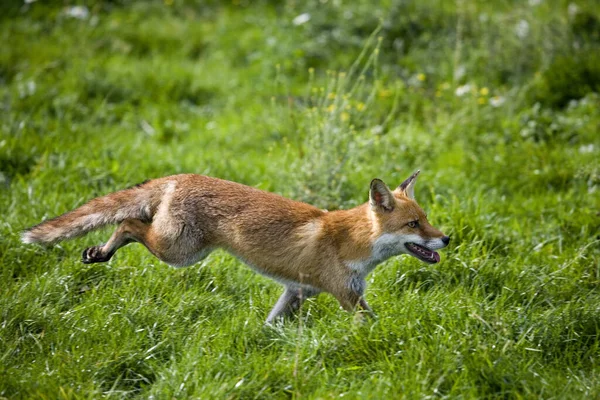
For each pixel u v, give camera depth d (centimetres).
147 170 3102
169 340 1931
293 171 2952
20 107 3666
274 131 3628
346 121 3098
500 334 1898
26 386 1700
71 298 2156
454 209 2647
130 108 3881
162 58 4503
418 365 1755
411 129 3584
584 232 2647
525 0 4534
